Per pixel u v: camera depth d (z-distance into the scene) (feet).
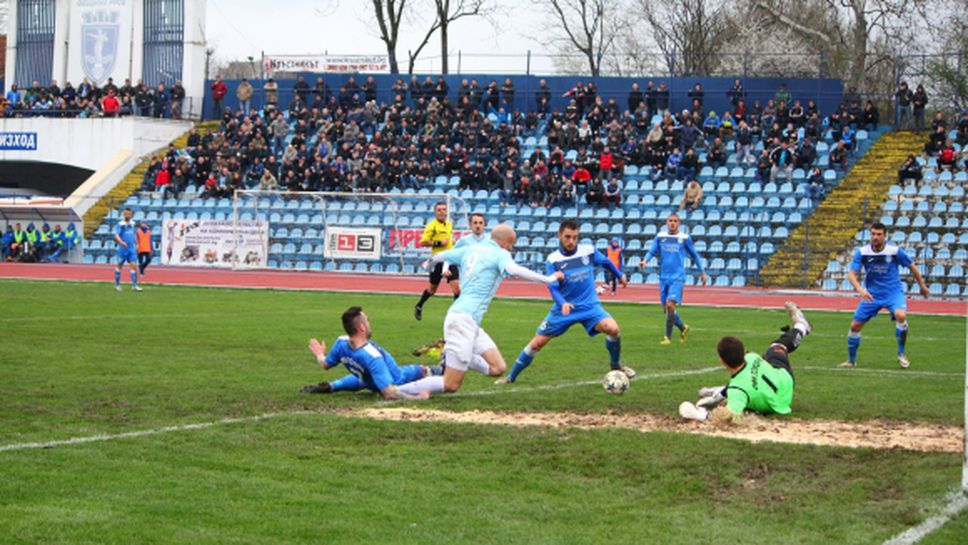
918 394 37.32
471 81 150.00
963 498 22.27
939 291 105.91
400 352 49.42
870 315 46.80
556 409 33.01
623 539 19.75
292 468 24.80
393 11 171.94
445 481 23.85
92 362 43.01
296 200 129.59
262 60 157.48
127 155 145.69
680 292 56.54
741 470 24.72
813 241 114.42
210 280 107.65
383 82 154.20
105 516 20.54
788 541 19.65
